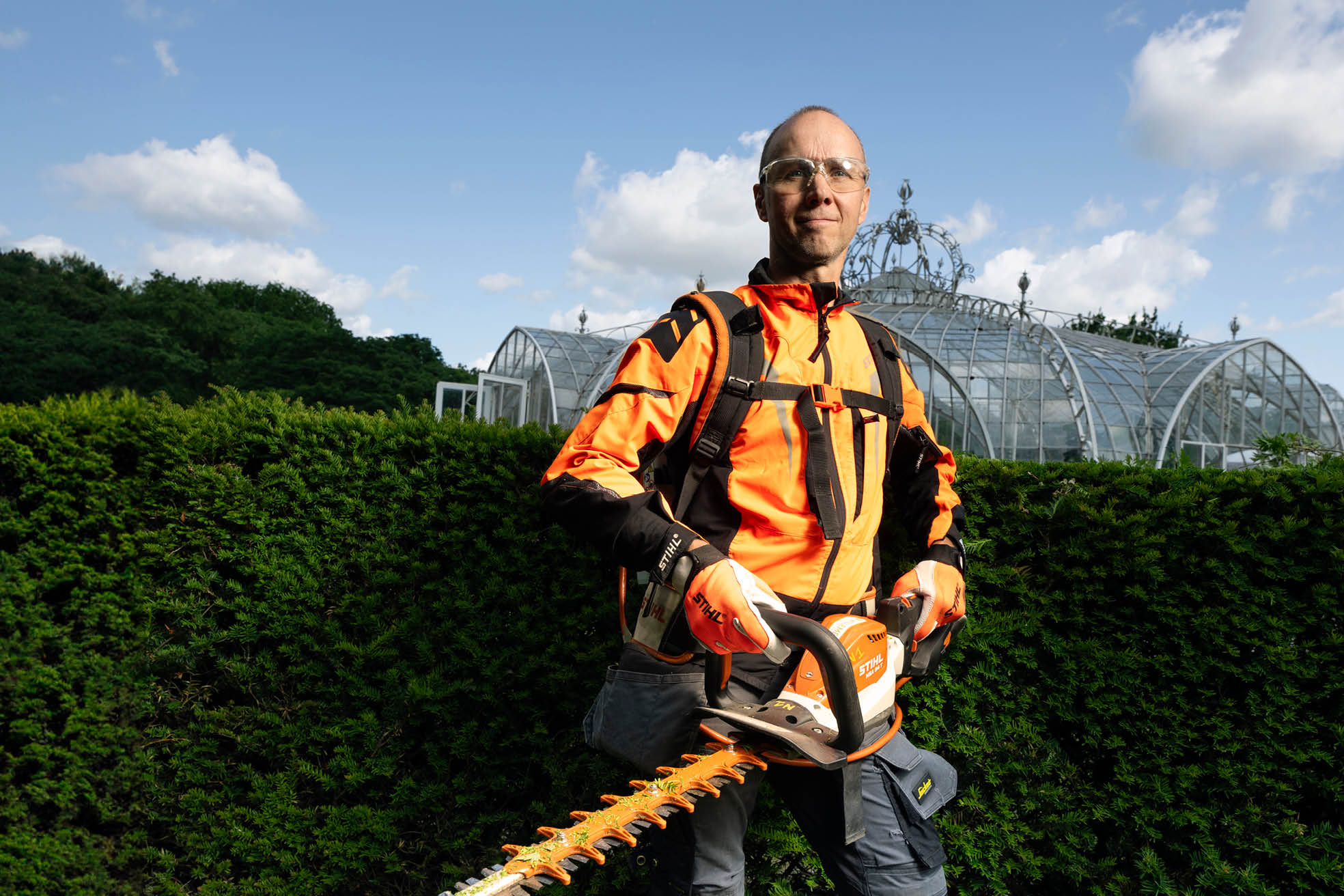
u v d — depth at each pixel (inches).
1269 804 98.0
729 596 48.8
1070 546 100.3
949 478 73.4
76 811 101.7
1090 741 100.7
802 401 57.7
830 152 62.1
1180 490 98.7
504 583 103.8
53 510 100.7
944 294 1029.2
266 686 104.6
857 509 59.8
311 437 104.6
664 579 51.3
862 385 61.7
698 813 58.6
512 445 104.1
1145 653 101.0
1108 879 99.4
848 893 64.1
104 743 101.6
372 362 1814.7
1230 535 96.3
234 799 105.1
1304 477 96.0
